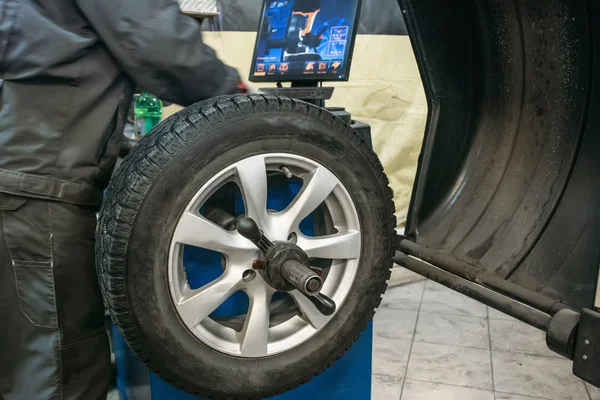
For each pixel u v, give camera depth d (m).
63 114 1.18
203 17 2.13
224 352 1.07
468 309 2.68
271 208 1.33
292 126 1.06
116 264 0.96
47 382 1.26
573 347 1.07
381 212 1.19
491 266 1.40
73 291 1.26
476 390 1.96
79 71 1.17
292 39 1.60
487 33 1.46
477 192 1.55
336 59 1.49
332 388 1.54
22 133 1.16
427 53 1.45
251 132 1.02
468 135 1.59
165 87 1.22
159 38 1.14
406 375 2.07
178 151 0.98
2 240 1.19
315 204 1.11
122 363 1.74
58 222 1.21
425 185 1.56
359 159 1.14
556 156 1.38
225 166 1.01
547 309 1.19
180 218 0.99
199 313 1.03
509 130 1.51
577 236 1.27
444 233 1.55
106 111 1.23
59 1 1.16
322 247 1.12
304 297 1.12
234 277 1.06
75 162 1.20
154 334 0.99
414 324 2.52
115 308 0.98
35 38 1.12
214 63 1.25
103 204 1.08
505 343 2.32
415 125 2.87
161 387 1.29
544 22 1.32
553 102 1.38
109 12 1.12
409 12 1.38
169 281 0.99
